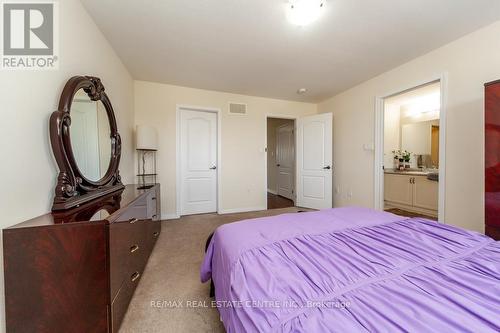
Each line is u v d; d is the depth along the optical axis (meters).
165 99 3.42
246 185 4.05
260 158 4.15
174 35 2.09
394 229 1.29
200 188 3.82
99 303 1.02
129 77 2.98
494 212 1.72
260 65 2.77
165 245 2.46
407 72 2.71
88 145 1.57
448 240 1.10
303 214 1.66
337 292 0.70
